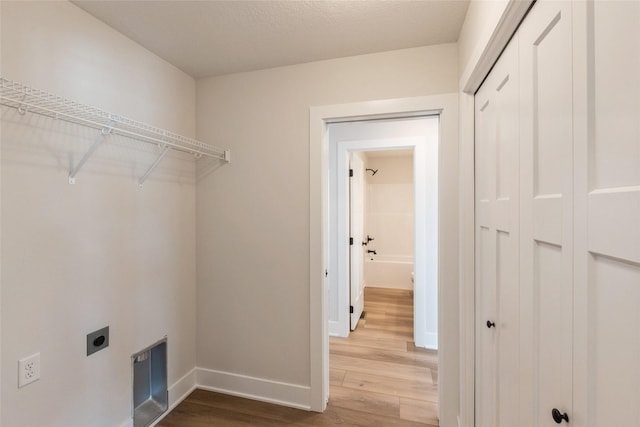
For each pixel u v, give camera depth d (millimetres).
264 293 2057
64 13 1334
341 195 3033
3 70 1123
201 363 2184
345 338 2988
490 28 1070
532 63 872
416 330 2820
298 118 1978
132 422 1670
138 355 1713
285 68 1997
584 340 627
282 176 2016
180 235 2047
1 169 1125
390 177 5148
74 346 1374
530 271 896
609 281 560
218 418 1848
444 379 1725
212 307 2160
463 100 1588
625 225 513
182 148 1810
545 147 805
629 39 504
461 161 1628
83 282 1415
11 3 1146
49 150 1274
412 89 1775
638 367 491
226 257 2131
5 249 1136
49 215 1277
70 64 1361
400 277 4855
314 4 1405
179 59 1907
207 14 1471
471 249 1557
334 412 1897
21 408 1181
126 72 1649
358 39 1691
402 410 1908
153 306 1824
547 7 782
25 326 1195
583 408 631
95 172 1473
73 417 1366
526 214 919
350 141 3010
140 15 1469
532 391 884
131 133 1511
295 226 1995
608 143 558
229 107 2113
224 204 2133
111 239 1557
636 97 491
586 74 614
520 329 976
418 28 1589
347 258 3045
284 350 2016
